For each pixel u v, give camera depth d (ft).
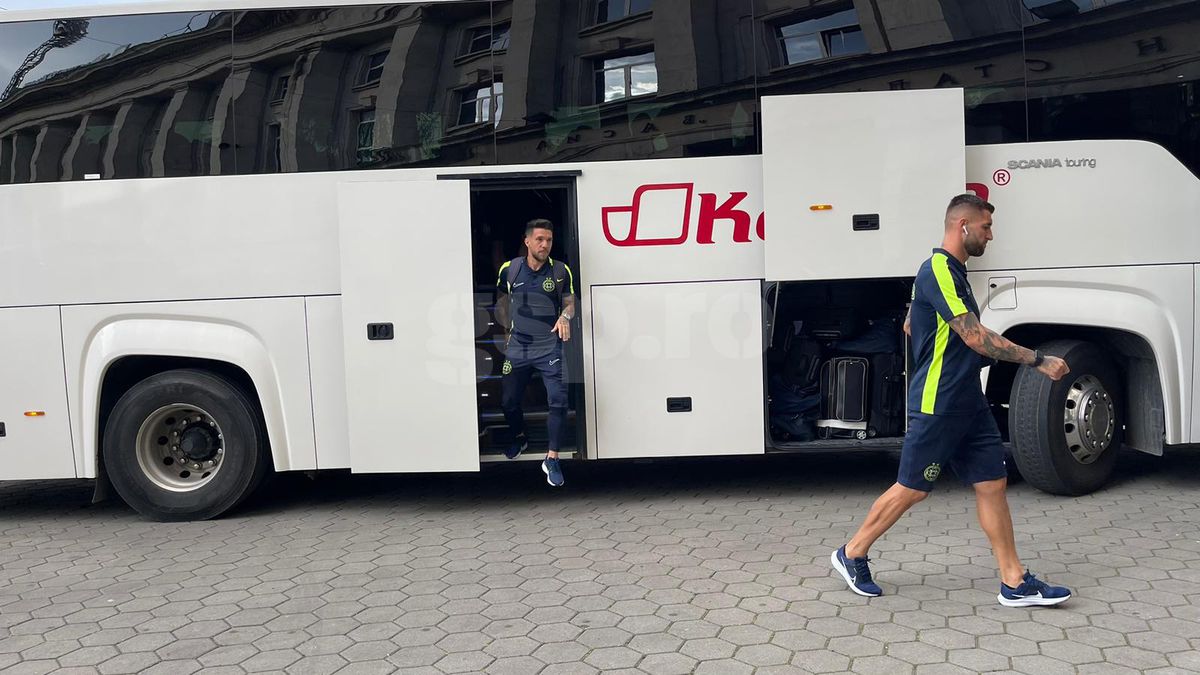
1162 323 19.13
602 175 19.40
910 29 18.84
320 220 19.53
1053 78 18.95
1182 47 18.80
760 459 24.88
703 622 13.47
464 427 19.29
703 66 19.26
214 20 19.71
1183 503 18.90
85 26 19.72
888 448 19.65
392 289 19.08
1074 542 16.51
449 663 12.37
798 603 14.07
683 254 19.44
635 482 22.63
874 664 11.87
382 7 19.66
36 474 20.03
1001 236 19.08
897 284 20.49
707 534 17.92
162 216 19.53
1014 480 21.33
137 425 20.03
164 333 19.62
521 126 19.45
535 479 23.41
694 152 19.31
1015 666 11.68
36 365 19.80
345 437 19.84
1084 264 19.11
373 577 16.08
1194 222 19.08
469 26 19.61
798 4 19.07
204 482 20.25
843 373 20.13
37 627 14.10
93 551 18.34
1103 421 19.54
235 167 19.56
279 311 19.62
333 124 19.56
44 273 19.67
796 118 18.70
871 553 16.30
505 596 14.88
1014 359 12.69
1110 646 12.18
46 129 19.71
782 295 20.77
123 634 13.74
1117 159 18.99
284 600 15.05
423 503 21.40
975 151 19.04
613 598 14.60
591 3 19.54
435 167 19.54
